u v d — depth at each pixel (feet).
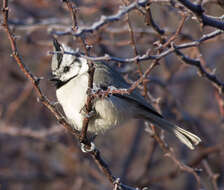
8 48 45.06
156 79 38.32
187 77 49.52
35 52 44.47
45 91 43.19
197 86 51.31
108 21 19.77
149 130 31.50
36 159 44.65
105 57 20.30
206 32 39.81
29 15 43.47
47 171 43.73
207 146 41.88
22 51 44.01
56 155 44.14
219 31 22.13
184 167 31.50
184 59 25.99
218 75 50.16
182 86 50.93
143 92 31.73
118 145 48.88
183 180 45.50
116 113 29.04
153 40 37.14
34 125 44.34
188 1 20.27
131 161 45.62
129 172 46.06
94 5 38.58
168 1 20.29
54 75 28.58
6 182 43.37
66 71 28.22
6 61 45.24
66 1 19.90
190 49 34.37
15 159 44.91
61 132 40.83
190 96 50.75
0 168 44.09
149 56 20.61
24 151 45.06
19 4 43.70
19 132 39.83
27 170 44.16
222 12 40.06
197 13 20.67
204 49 50.06
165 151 31.50
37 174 43.42
